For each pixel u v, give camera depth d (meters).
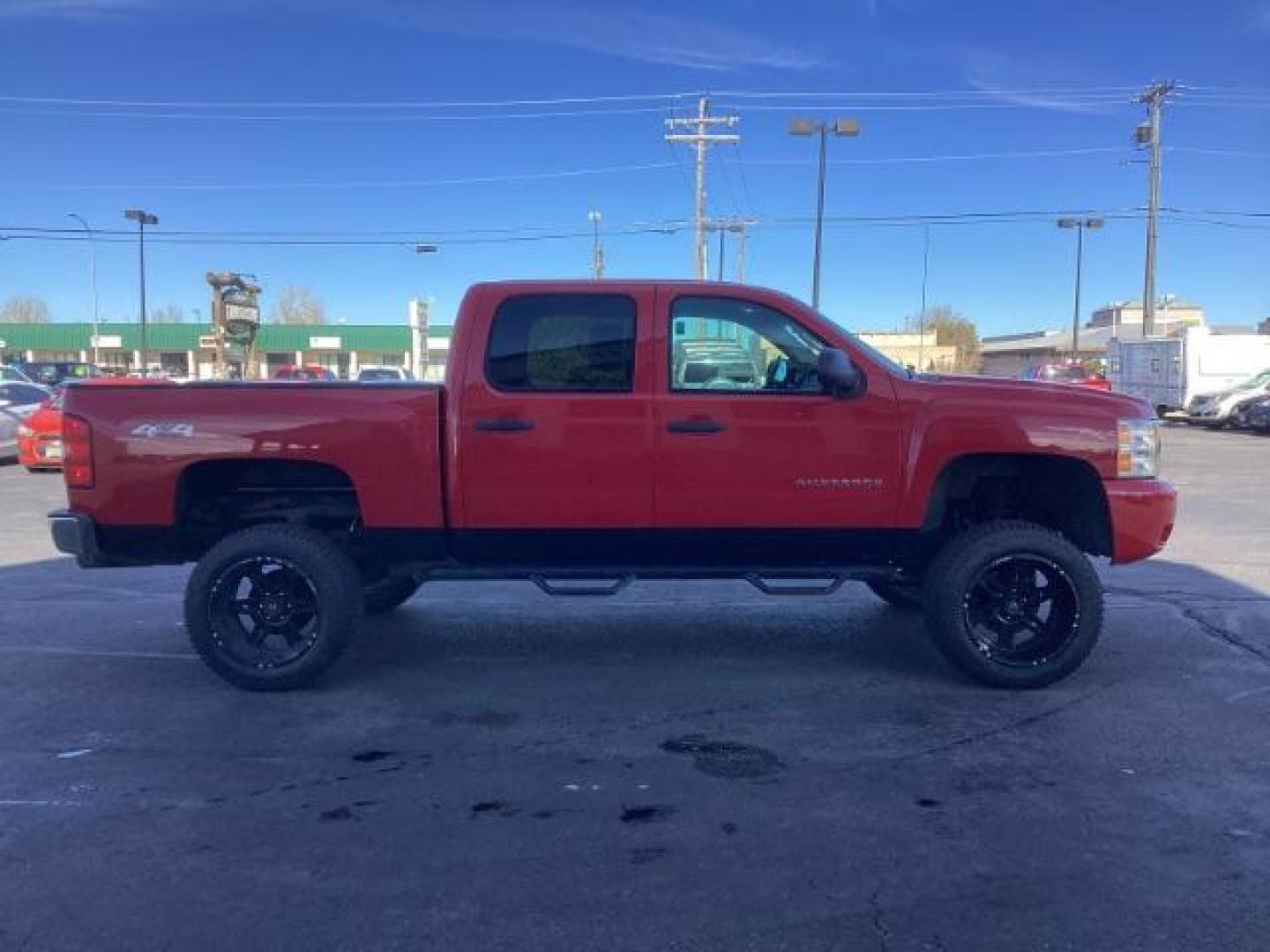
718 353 5.94
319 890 3.79
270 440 5.87
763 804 4.50
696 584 8.98
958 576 5.94
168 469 5.87
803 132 36.50
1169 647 6.94
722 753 5.10
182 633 7.42
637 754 5.10
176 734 5.39
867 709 5.74
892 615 7.88
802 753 5.09
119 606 8.29
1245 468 18.55
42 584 9.15
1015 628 6.11
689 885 3.81
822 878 3.86
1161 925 3.54
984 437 5.84
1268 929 3.52
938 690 6.06
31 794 4.64
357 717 5.65
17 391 20.08
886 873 3.89
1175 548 10.61
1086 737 5.29
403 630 7.48
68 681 6.28
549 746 5.21
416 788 4.70
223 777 4.82
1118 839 4.16
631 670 6.49
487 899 3.72
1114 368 39.03
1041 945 3.42
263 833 4.25
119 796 4.62
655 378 5.85
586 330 5.89
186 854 4.07
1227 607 8.05
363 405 5.89
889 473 5.88
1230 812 4.41
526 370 5.88
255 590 6.10
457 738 5.33
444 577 6.14
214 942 3.46
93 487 5.91
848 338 5.95
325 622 5.98
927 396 5.88
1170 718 5.57
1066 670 6.00
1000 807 4.46
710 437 5.82
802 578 6.25
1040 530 6.02
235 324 35.53
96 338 68.50
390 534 5.97
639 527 5.92
